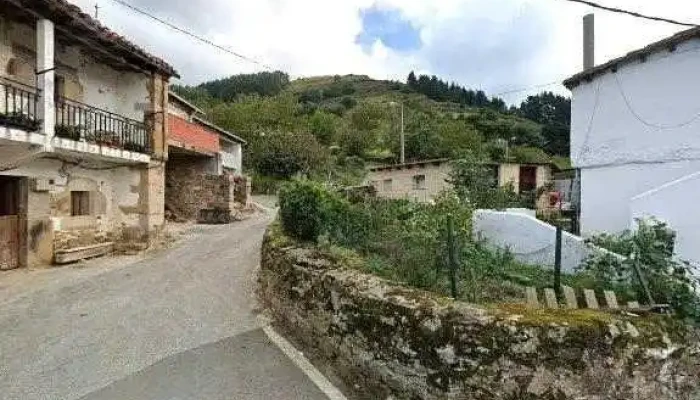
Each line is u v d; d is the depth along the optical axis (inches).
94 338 271.9
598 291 227.5
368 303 225.9
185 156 845.2
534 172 973.2
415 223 292.2
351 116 2235.5
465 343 187.5
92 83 498.9
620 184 440.5
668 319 201.2
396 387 207.5
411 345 201.9
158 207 557.9
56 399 204.5
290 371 241.6
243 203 949.8
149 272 432.5
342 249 294.5
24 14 388.8
